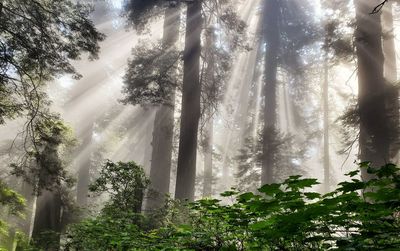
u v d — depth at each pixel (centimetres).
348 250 154
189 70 1784
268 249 254
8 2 1200
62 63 1288
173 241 324
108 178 824
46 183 1309
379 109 1346
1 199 1037
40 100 1327
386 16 2203
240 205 246
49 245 1003
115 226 521
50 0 1277
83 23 1282
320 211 161
